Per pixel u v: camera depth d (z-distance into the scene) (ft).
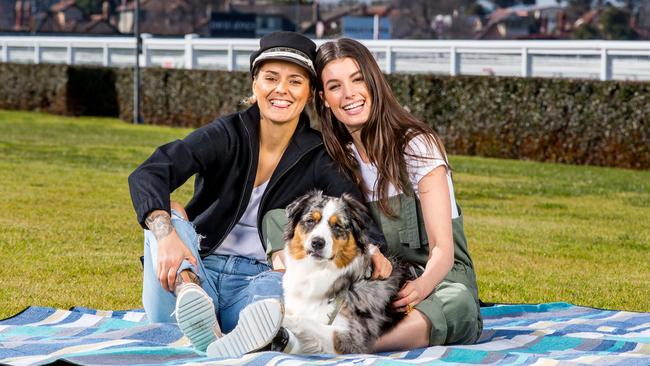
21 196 37.93
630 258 28.91
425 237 16.22
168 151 15.78
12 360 14.30
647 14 238.48
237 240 16.56
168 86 80.12
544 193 43.52
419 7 250.98
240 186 16.21
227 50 83.71
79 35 196.95
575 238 32.09
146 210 15.05
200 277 15.55
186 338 15.90
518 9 262.26
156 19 268.82
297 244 15.03
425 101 62.49
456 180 47.42
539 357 14.28
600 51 59.88
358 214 15.03
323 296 14.82
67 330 17.08
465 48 65.98
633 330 17.87
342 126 16.55
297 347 14.46
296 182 16.28
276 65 15.80
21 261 25.59
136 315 18.63
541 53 62.80
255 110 16.43
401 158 15.80
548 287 24.45
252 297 15.40
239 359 13.85
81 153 56.59
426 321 15.30
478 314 16.20
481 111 60.39
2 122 79.00
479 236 31.94
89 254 26.89
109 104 87.20
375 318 14.87
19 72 92.12
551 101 57.41
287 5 289.74
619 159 54.90
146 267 15.85
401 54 70.95
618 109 54.70
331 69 15.79
